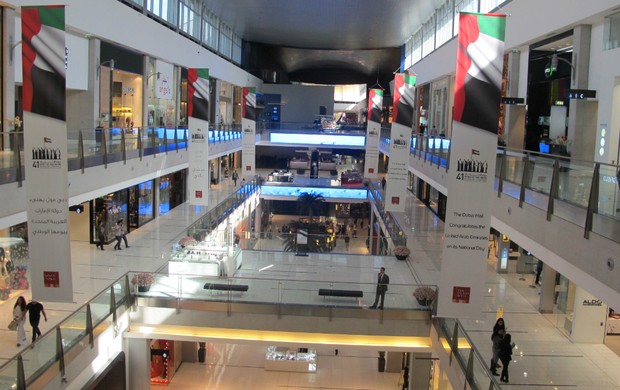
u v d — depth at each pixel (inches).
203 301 600.7
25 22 387.2
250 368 759.1
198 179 794.8
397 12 1375.5
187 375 730.2
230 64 1697.8
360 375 752.3
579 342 537.6
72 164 573.9
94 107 799.1
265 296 606.2
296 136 1787.6
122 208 877.2
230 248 716.7
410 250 885.8
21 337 458.9
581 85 557.0
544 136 654.5
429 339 597.6
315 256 834.8
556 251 373.7
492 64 353.7
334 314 597.3
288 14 1492.4
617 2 470.9
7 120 581.0
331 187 1523.1
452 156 365.1
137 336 596.7
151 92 1087.6
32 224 404.2
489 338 540.4
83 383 486.3
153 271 679.7
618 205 296.2
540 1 637.3
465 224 372.5
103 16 792.9
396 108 796.6
